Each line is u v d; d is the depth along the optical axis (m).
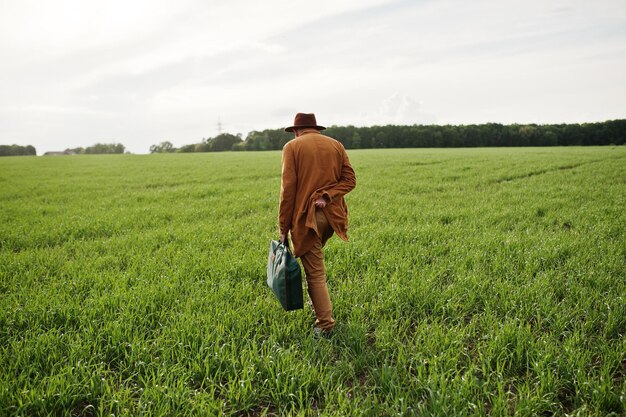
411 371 3.07
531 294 4.12
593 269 4.80
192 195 13.92
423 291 4.24
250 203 11.59
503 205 10.18
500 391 2.61
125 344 3.22
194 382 2.92
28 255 6.15
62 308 3.86
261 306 4.02
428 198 11.87
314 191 3.51
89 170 28.70
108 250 6.46
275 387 2.83
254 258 5.68
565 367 2.89
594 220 7.88
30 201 12.95
